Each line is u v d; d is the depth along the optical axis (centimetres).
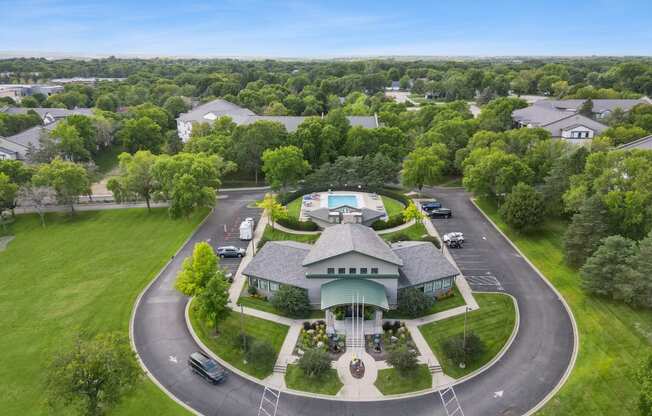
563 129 13500
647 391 3850
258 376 5175
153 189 10469
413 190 11800
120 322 6150
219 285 5619
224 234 9106
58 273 7538
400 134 12925
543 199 8594
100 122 15712
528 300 6581
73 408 4584
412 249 6988
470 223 9469
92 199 11488
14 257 8181
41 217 9719
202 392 4931
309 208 10338
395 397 4853
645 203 6925
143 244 8681
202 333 5922
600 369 5069
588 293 6575
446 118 15138
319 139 12769
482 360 5372
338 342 5647
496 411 4634
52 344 5672
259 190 12162
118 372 4141
